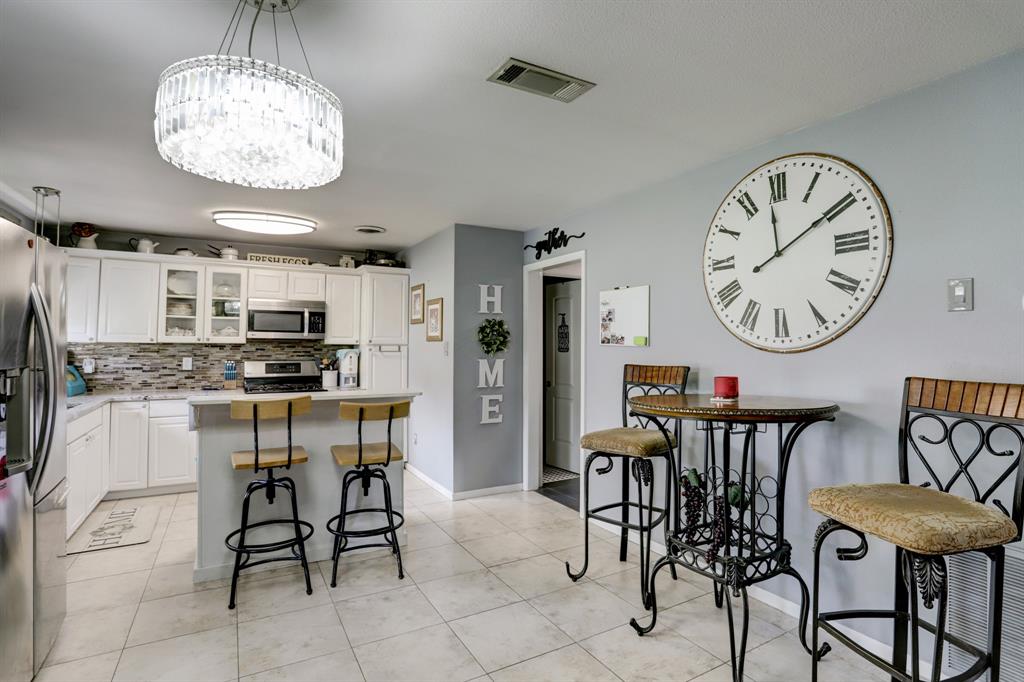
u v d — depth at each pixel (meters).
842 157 2.45
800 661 2.27
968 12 1.69
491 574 3.11
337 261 5.85
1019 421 1.72
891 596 2.26
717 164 3.04
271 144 1.68
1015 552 1.78
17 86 2.17
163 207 4.05
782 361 2.69
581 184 3.49
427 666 2.22
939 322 2.12
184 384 5.17
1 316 1.85
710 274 3.06
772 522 2.73
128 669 2.18
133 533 3.71
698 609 2.71
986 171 1.99
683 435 3.26
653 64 2.03
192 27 1.78
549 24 1.77
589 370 4.01
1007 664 1.79
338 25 1.77
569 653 2.32
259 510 3.15
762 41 1.87
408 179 3.39
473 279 4.70
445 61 2.01
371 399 3.48
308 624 2.54
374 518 3.46
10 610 1.90
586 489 3.01
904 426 2.06
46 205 3.99
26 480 2.02
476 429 4.70
